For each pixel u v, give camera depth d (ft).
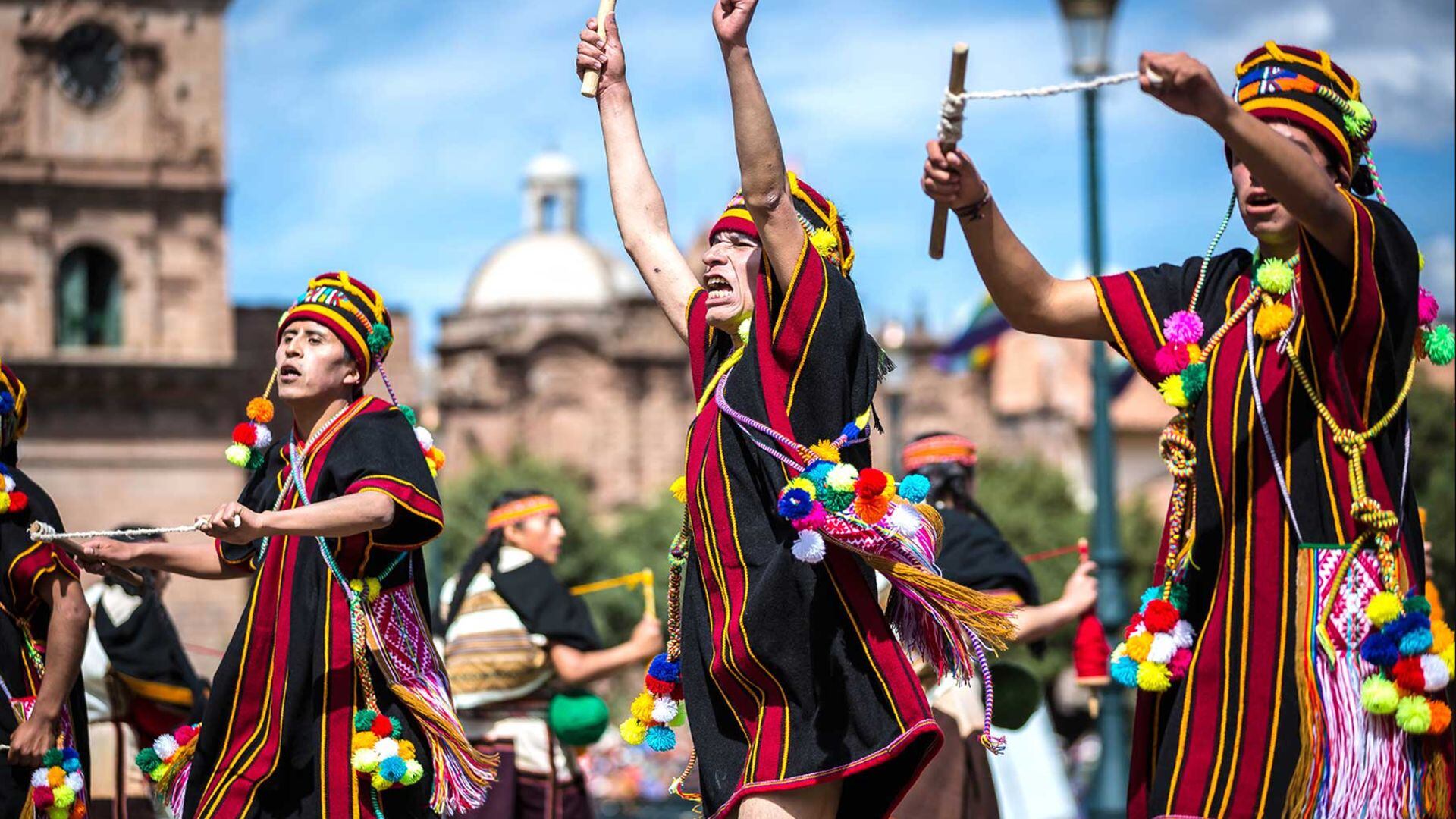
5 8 161.07
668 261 19.39
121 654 31.30
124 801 31.19
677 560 18.13
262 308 170.91
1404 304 15.05
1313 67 15.89
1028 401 331.16
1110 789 48.65
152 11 164.55
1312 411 15.29
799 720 16.60
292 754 20.38
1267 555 15.28
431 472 20.99
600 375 298.15
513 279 325.62
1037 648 31.01
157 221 163.63
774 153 16.98
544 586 33.71
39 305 160.04
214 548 21.16
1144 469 288.51
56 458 157.07
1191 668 15.42
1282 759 14.94
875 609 16.85
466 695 33.24
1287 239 15.66
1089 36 57.06
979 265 16.43
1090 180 57.06
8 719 21.76
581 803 33.94
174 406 159.94
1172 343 16.02
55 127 161.79
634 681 166.50
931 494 30.73
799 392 17.01
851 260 18.74
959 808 27.76
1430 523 75.77
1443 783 15.11
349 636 20.56
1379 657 14.75
